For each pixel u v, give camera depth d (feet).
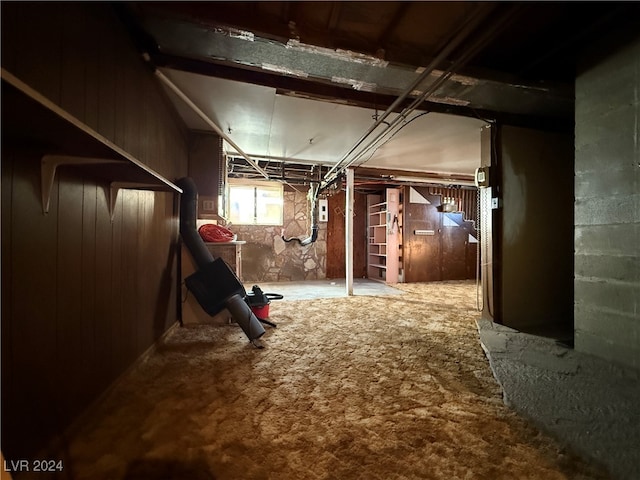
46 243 3.53
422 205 20.70
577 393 5.02
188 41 5.64
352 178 15.44
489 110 9.14
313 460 3.74
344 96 7.91
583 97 6.56
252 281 19.98
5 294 2.92
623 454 3.70
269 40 5.50
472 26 5.09
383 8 5.14
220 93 7.68
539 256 9.87
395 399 5.19
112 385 5.20
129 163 3.82
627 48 5.77
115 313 5.31
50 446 3.56
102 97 4.50
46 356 3.52
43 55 3.25
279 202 20.68
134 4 4.74
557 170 10.07
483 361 6.88
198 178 10.87
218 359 6.89
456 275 21.38
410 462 3.71
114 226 5.27
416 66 6.33
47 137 2.89
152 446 3.95
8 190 2.97
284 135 10.92
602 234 6.23
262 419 4.57
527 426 4.43
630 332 5.73
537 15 5.49
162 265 8.02
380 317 10.89
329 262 21.77
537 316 9.81
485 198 9.82
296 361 6.82
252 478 3.46
